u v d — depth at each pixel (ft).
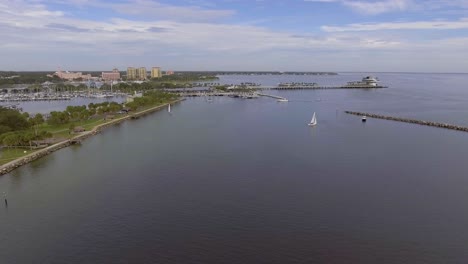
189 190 454.81
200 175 510.17
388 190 448.65
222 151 638.94
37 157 622.54
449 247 323.16
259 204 410.31
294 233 347.36
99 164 575.79
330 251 318.65
